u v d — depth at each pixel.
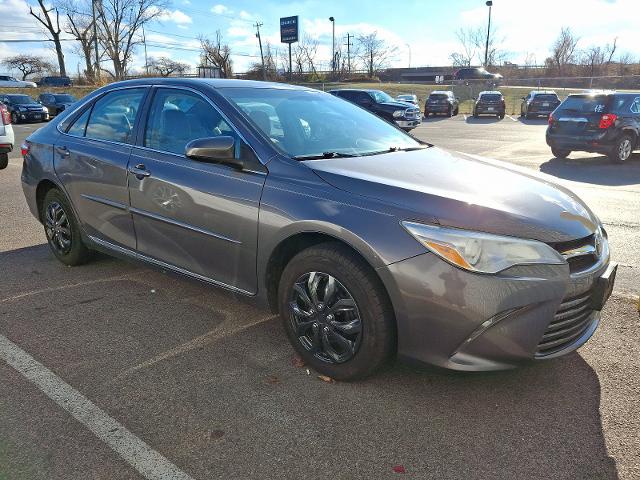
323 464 2.33
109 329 3.56
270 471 2.28
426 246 2.53
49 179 4.58
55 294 4.15
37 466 2.29
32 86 52.56
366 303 2.70
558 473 2.28
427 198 2.68
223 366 3.10
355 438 2.49
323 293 2.89
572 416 2.65
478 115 29.16
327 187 2.89
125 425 2.57
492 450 2.41
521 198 2.84
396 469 2.30
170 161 3.58
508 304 2.46
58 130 4.64
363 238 2.65
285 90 4.06
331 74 64.38
